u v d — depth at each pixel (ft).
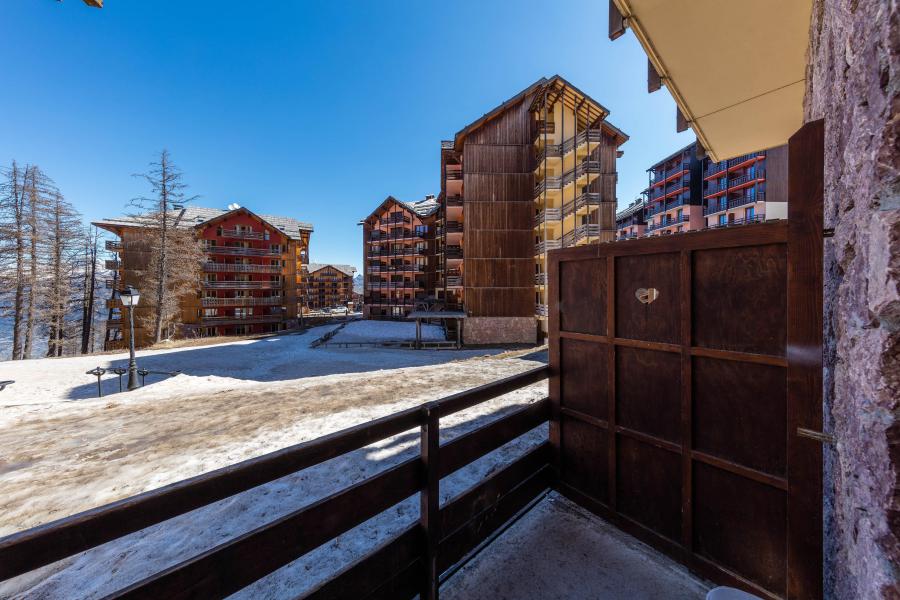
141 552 8.61
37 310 76.23
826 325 4.49
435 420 5.97
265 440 15.30
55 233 80.28
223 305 115.75
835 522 4.23
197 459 13.85
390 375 28.07
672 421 6.88
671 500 6.95
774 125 14.35
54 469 13.57
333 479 11.34
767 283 5.55
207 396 24.04
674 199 140.15
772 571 5.54
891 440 2.60
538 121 69.26
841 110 3.98
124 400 25.46
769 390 5.56
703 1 8.25
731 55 10.14
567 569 6.85
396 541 5.68
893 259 2.54
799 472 4.72
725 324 6.07
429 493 5.91
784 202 25.54
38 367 46.26
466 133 69.67
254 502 10.28
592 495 8.48
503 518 7.92
